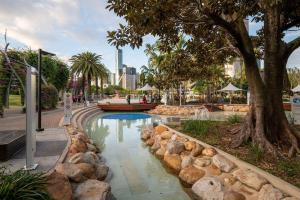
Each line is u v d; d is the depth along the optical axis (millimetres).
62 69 38375
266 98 7734
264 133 7379
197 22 6695
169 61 10703
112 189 6207
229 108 27656
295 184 4816
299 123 10281
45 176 4645
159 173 7414
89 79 46938
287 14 7891
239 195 5094
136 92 64750
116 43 6430
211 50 10078
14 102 29875
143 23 5605
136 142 11961
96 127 17188
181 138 9102
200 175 6410
